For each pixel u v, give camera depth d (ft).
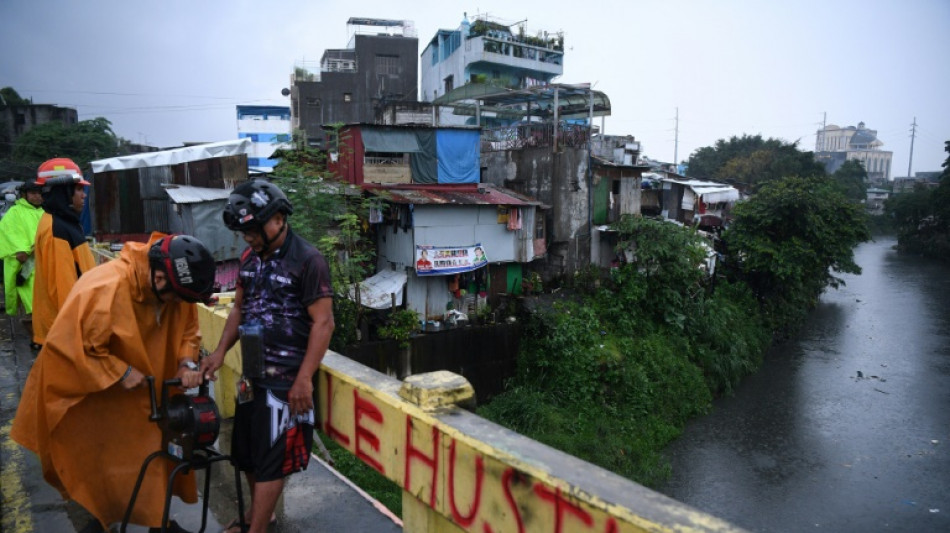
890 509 41.27
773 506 41.86
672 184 97.91
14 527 8.80
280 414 7.23
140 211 50.80
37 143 110.42
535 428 49.14
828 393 61.00
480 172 74.43
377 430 7.20
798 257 74.90
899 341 76.59
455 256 53.42
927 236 153.38
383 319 50.96
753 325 74.18
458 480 5.89
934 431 52.06
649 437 50.83
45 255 13.94
